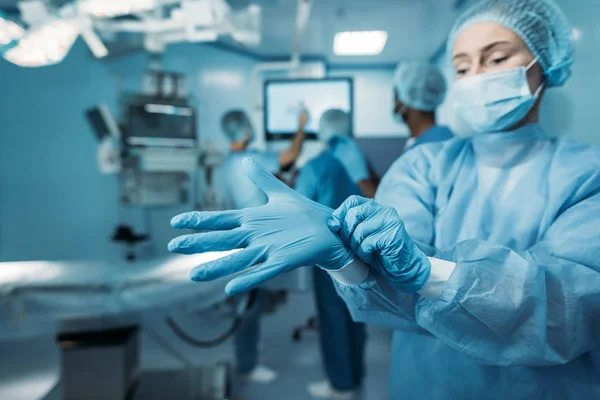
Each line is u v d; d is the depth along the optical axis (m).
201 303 1.34
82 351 1.58
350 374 1.90
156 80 2.79
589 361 0.66
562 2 1.83
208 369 2.09
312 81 2.44
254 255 0.52
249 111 4.44
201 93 4.04
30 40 1.33
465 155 0.85
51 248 3.48
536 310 0.55
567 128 1.74
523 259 0.59
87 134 3.62
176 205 3.36
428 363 0.80
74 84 3.54
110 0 1.53
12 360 2.37
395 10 3.31
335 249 0.57
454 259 0.64
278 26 3.66
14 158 3.34
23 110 3.36
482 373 0.72
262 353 2.50
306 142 2.38
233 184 2.23
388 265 0.57
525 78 0.76
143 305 1.28
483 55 0.79
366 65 4.73
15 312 1.23
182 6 2.02
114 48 2.45
